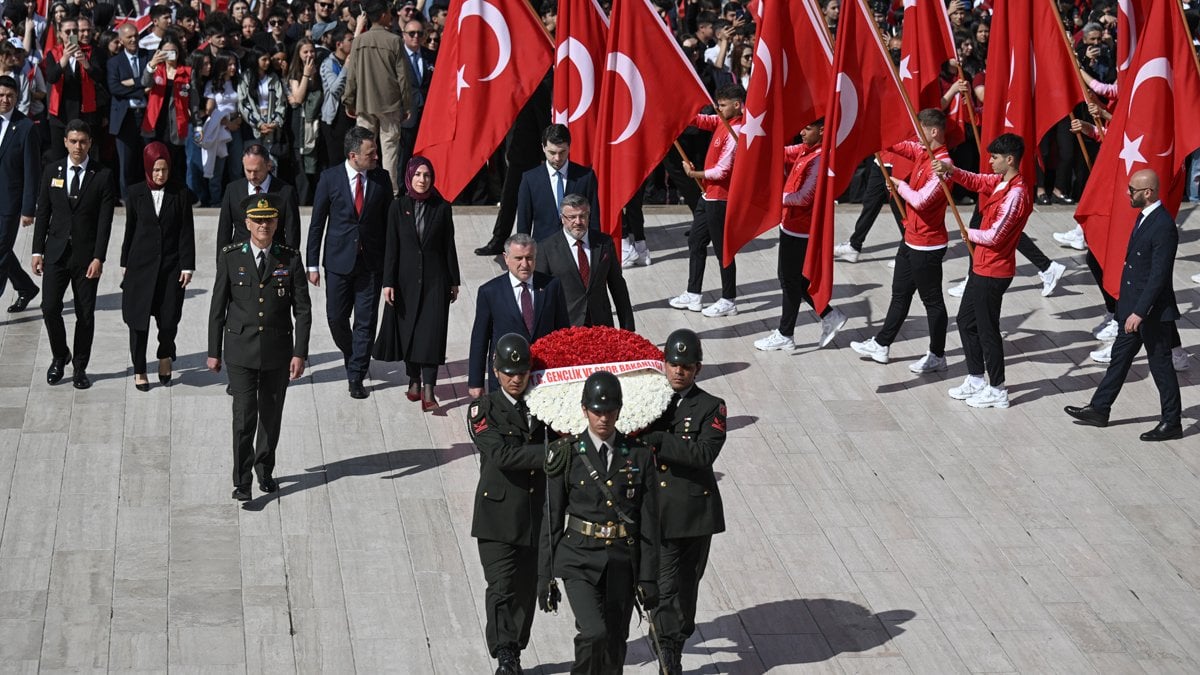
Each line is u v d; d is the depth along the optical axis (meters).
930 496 10.73
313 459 10.96
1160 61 12.22
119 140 16.64
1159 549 10.08
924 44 14.41
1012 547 10.03
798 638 8.84
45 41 19.61
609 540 7.44
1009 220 11.75
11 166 12.84
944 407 12.30
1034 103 13.80
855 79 11.91
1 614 8.70
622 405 7.45
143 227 11.68
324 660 8.42
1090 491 10.90
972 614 9.18
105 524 9.83
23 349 12.81
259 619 8.80
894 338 13.10
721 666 8.52
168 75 16.61
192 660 8.35
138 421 11.45
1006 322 14.41
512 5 13.30
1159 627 9.11
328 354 13.00
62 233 11.70
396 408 11.94
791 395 12.43
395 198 11.70
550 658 8.56
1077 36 18.67
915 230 12.56
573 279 10.51
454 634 8.75
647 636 8.87
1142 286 11.58
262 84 16.86
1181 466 11.36
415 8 17.91
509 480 7.76
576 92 12.98
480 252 15.61
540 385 7.71
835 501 10.59
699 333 13.77
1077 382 12.92
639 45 12.42
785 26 12.00
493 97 13.38
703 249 14.09
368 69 15.52
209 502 10.21
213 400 11.91
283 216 11.55
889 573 9.63
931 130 12.25
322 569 9.40
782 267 13.04
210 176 16.77
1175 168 12.46
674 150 15.59
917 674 8.51
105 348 12.88
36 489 10.26
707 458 7.71
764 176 12.09
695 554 8.01
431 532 9.93
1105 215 12.59
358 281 11.84
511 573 7.86
